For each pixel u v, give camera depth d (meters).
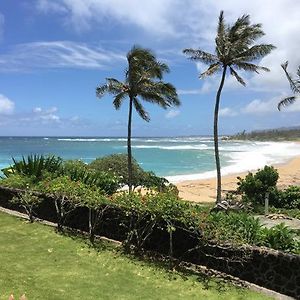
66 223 13.44
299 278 8.95
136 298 8.50
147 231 11.17
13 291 8.23
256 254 9.54
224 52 26.69
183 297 8.69
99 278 9.43
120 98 27.16
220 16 26.75
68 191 13.12
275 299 8.77
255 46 26.34
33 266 9.90
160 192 11.82
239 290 9.12
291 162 57.56
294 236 10.91
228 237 9.86
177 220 10.52
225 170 46.78
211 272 10.03
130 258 10.77
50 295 8.27
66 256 10.71
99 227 12.53
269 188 23.45
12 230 12.82
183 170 46.78
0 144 113.88
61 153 74.06
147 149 87.56
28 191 14.66
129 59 26.47
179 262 10.49
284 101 27.97
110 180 16.73
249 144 130.25
